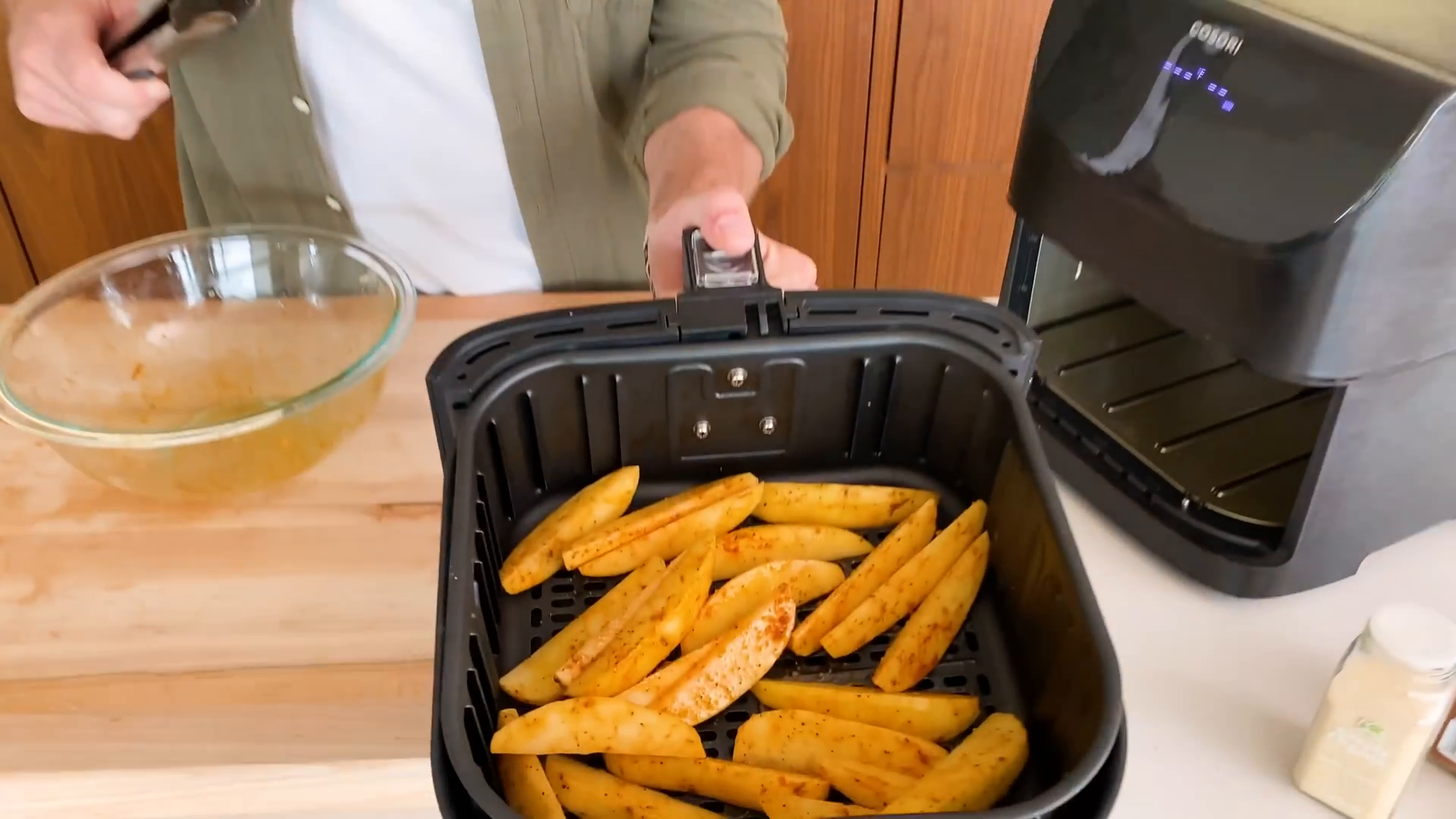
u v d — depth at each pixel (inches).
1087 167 25.0
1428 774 23.0
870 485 27.3
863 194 60.1
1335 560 26.0
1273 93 21.5
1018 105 57.0
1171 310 24.0
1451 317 21.9
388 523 27.2
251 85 34.3
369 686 23.4
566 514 25.8
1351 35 21.1
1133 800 22.6
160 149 57.2
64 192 58.2
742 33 35.8
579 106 35.7
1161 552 27.2
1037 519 22.4
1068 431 29.1
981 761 20.5
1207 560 25.9
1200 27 23.0
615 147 37.5
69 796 21.9
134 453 25.3
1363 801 21.9
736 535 25.7
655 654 22.8
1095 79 25.1
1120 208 24.5
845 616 24.2
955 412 26.1
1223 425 28.8
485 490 24.4
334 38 34.4
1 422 30.0
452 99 35.6
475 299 35.0
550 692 22.5
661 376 25.4
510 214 38.6
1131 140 24.0
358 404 28.2
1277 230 21.0
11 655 24.0
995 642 24.1
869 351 25.5
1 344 28.2
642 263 39.6
